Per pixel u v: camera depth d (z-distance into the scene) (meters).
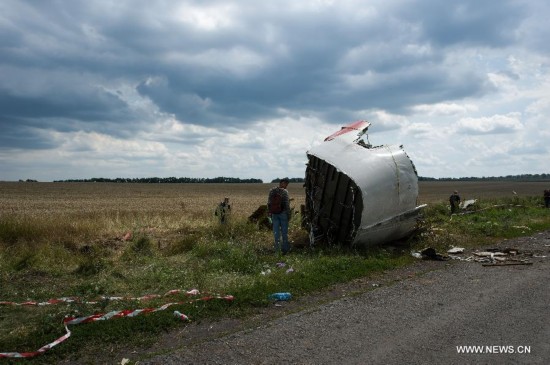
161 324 5.56
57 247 10.56
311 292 7.22
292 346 4.85
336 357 4.55
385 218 10.95
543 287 7.32
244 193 77.19
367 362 4.43
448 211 21.23
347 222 11.39
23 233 11.99
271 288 7.18
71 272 8.77
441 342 4.93
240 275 8.36
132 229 15.36
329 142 12.10
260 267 8.95
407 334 5.18
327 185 12.27
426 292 7.05
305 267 8.59
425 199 55.75
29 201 44.53
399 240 12.23
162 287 7.61
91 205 39.41
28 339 5.16
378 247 11.28
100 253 10.53
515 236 13.84
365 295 6.91
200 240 11.51
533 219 19.16
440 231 13.46
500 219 17.86
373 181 10.77
